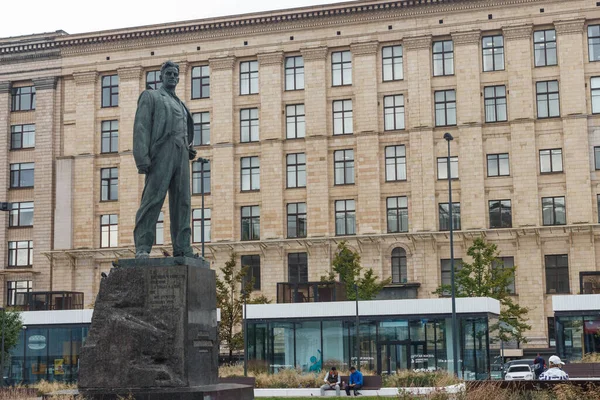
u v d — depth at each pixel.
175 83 20.28
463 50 75.75
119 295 18.30
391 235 74.75
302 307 54.88
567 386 22.14
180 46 82.50
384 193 76.12
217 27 81.38
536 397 22.36
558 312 53.75
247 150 79.94
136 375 17.78
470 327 52.28
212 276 19.44
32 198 85.56
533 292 71.62
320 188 77.25
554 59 74.31
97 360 17.98
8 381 57.88
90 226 82.81
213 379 19.08
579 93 72.88
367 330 53.81
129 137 83.00
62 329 58.12
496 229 72.56
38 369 57.97
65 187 83.94
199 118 81.56
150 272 18.27
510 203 73.69
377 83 77.44
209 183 80.69
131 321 18.05
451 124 75.56
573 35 73.62
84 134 84.12
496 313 55.50
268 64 80.00
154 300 18.14
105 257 82.00
